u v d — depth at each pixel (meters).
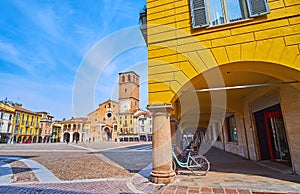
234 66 5.11
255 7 4.94
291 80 5.02
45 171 7.47
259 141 8.90
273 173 6.13
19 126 51.09
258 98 8.24
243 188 4.63
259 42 4.80
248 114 9.47
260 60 4.70
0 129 44.97
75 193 4.61
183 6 5.82
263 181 5.20
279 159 8.39
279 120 8.26
